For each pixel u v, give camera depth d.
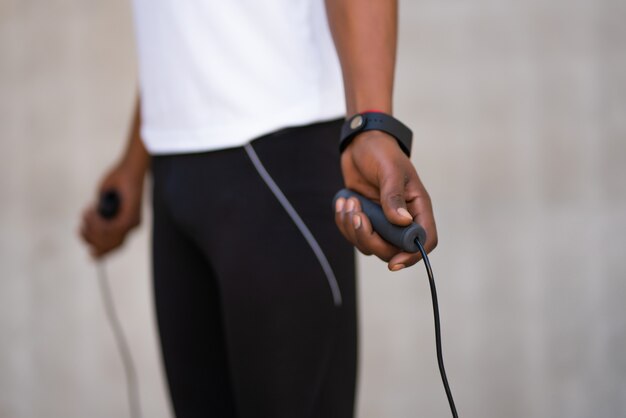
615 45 2.88
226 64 1.19
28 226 3.27
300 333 1.16
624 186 2.88
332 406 1.20
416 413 2.95
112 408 3.20
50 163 3.26
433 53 2.95
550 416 2.90
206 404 1.35
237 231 1.17
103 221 1.64
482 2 2.93
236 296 1.17
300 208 1.16
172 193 1.26
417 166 2.96
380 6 0.99
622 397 2.87
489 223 2.93
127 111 3.23
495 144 2.93
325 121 1.19
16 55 3.28
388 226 0.85
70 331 3.23
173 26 1.23
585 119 2.89
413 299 2.96
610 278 2.88
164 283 1.35
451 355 2.94
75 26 3.25
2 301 3.27
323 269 1.16
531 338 2.91
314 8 1.17
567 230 2.89
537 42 2.91
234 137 1.18
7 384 3.26
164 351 1.38
